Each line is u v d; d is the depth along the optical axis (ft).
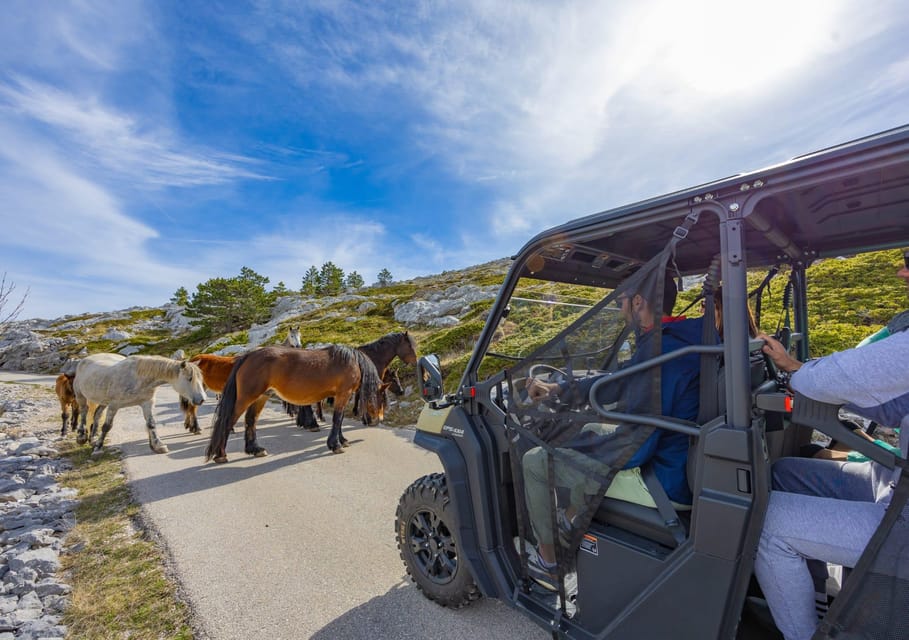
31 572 10.71
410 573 9.66
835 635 4.25
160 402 44.45
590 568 6.22
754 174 4.73
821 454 7.60
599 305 6.01
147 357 22.80
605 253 8.25
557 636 6.46
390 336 28.94
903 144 3.98
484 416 8.11
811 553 4.90
